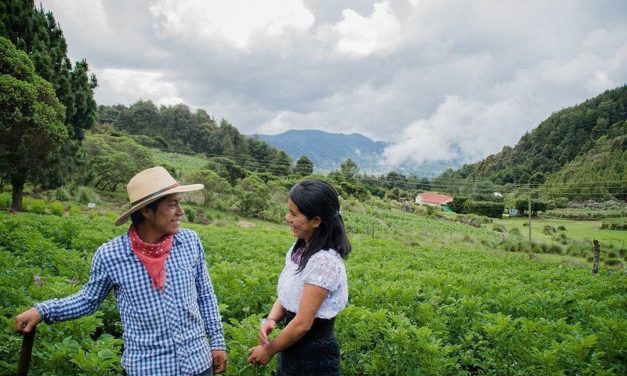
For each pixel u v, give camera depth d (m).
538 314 8.07
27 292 5.49
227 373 4.29
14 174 28.28
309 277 2.98
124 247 2.82
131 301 2.80
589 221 86.75
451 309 7.01
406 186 138.38
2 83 25.44
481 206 98.81
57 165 36.28
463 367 5.96
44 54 33.94
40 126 26.88
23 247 9.49
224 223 44.44
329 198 3.06
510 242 44.62
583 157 129.38
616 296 9.57
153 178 2.85
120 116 144.62
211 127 148.50
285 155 122.94
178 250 2.98
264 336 3.14
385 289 7.46
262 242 18.06
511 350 5.41
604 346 5.72
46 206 33.06
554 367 4.86
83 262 7.85
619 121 143.50
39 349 4.12
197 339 2.99
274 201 63.25
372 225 58.72
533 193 110.81
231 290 6.84
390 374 4.92
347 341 5.30
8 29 32.59
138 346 2.82
